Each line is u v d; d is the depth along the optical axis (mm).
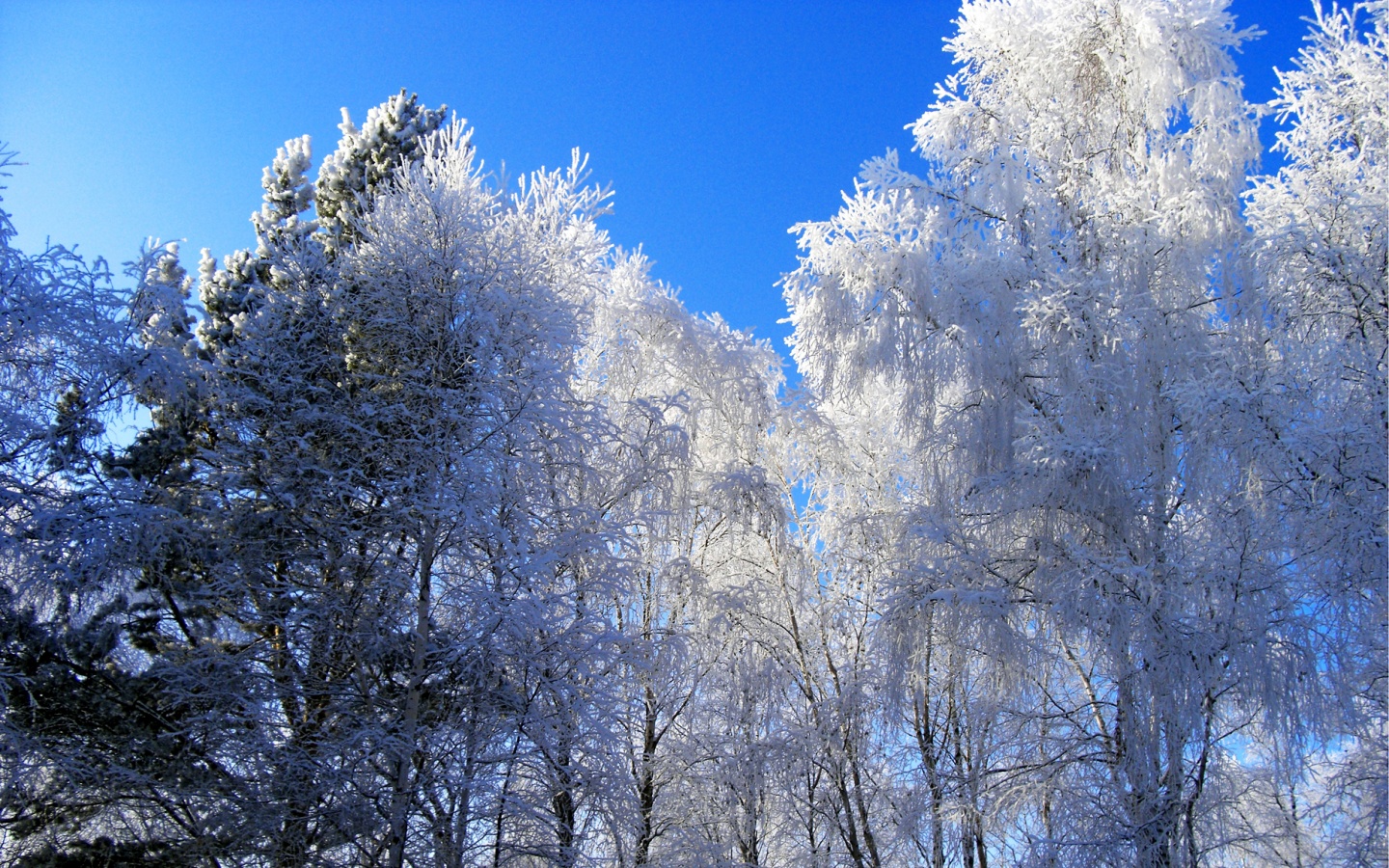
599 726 8500
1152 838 7531
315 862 7465
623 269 12359
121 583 8016
